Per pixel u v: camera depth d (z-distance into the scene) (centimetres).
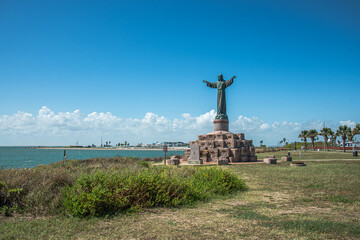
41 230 796
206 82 5075
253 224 879
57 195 1078
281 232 788
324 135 11488
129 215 996
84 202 975
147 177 1230
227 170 1731
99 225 866
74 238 740
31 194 1048
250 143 4712
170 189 1223
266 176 2284
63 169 1427
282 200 1314
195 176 1694
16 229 792
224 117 4900
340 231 786
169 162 3728
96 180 1124
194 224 883
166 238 741
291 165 3356
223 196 1422
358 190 1547
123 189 1098
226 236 758
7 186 1054
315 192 1514
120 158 3738
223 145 4484
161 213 1041
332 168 2823
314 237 744
